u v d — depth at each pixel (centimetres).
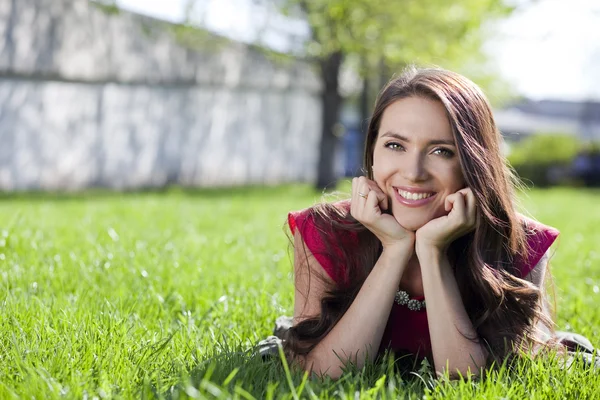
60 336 332
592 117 4762
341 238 329
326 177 2233
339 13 1916
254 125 2597
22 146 1984
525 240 329
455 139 296
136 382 286
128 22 2212
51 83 2044
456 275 328
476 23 2030
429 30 1988
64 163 2078
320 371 304
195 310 440
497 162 307
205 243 734
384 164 305
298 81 2688
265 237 827
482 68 2523
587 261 709
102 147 2166
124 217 995
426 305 310
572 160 3059
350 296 324
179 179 2381
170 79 2319
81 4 2097
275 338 358
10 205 1173
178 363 304
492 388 279
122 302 422
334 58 2175
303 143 2780
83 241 676
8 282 474
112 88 2181
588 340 378
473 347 308
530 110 4962
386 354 320
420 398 281
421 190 302
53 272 514
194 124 2411
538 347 330
